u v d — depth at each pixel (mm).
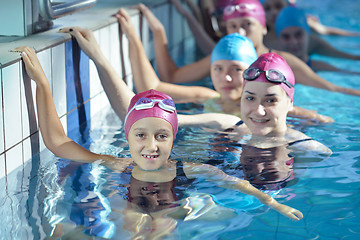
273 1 5582
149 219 1886
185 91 3721
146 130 2320
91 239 1736
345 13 8945
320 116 3340
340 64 5281
